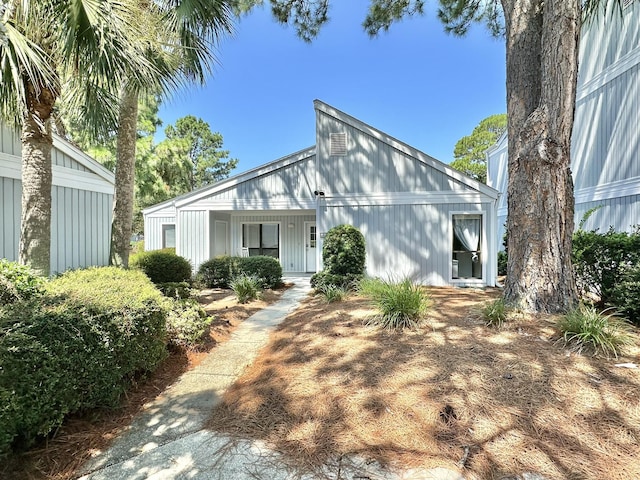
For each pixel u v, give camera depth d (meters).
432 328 3.85
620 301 4.30
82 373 2.24
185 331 3.91
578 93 8.68
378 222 8.77
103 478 1.86
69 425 2.33
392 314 4.09
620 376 2.57
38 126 3.92
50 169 4.09
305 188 10.01
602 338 3.06
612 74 7.49
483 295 6.45
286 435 2.17
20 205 5.62
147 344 2.98
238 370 3.45
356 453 1.95
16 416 1.82
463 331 3.68
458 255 8.55
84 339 2.27
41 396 1.94
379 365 3.01
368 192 8.80
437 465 1.82
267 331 4.78
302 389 2.71
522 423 2.10
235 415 2.48
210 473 1.88
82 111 5.36
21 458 1.96
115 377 2.53
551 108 3.93
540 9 4.34
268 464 1.93
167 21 4.61
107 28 3.35
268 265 8.69
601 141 7.86
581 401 2.28
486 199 8.27
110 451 2.10
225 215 11.99
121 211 5.82
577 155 8.77
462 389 2.50
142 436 2.27
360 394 2.55
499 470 1.76
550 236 4.00
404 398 2.45
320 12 6.90
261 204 10.07
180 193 18.97
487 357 2.97
